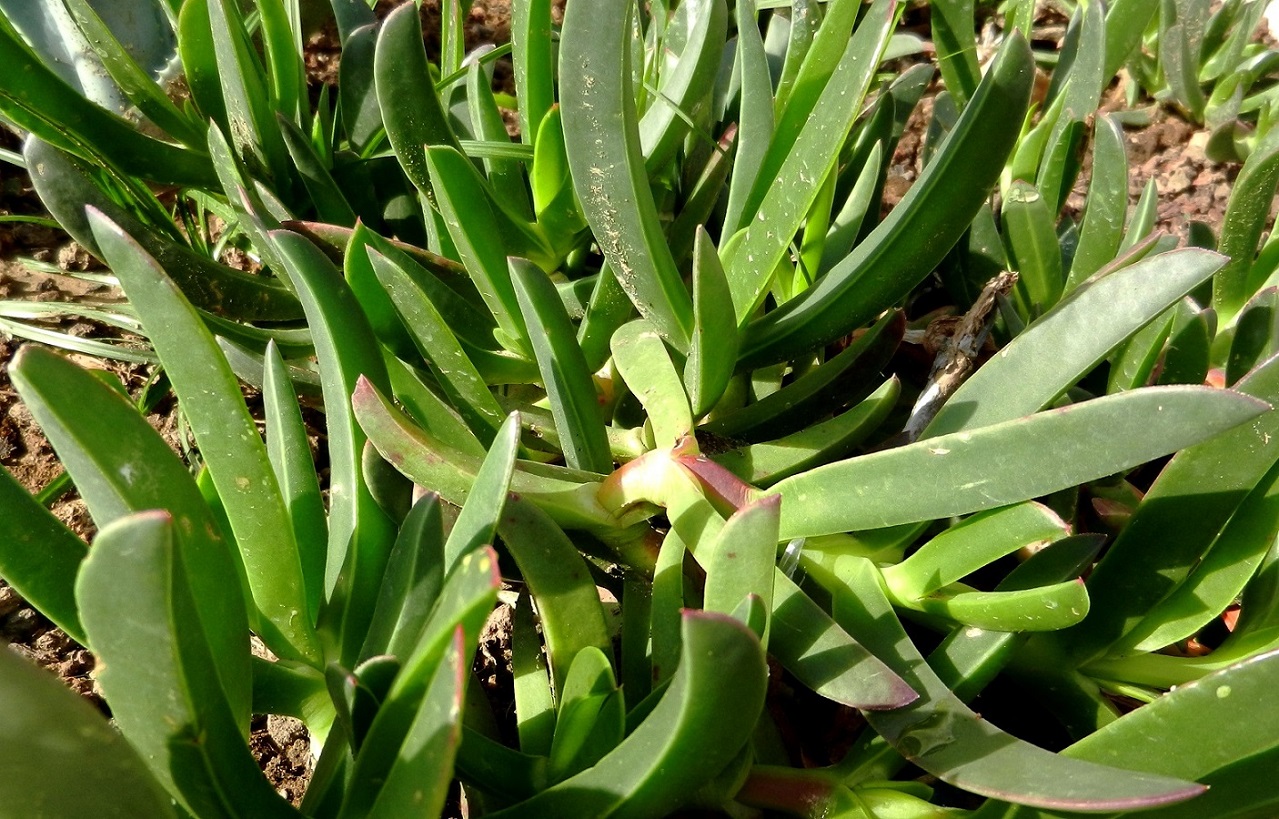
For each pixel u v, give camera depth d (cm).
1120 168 28
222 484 18
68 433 14
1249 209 30
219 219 37
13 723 10
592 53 19
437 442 20
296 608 18
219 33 26
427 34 47
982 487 18
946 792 21
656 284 23
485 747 17
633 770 15
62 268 35
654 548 22
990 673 19
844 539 21
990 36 51
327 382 20
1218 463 20
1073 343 19
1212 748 16
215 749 14
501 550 22
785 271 28
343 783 17
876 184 29
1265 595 21
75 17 28
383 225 33
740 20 24
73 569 16
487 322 26
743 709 13
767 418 24
